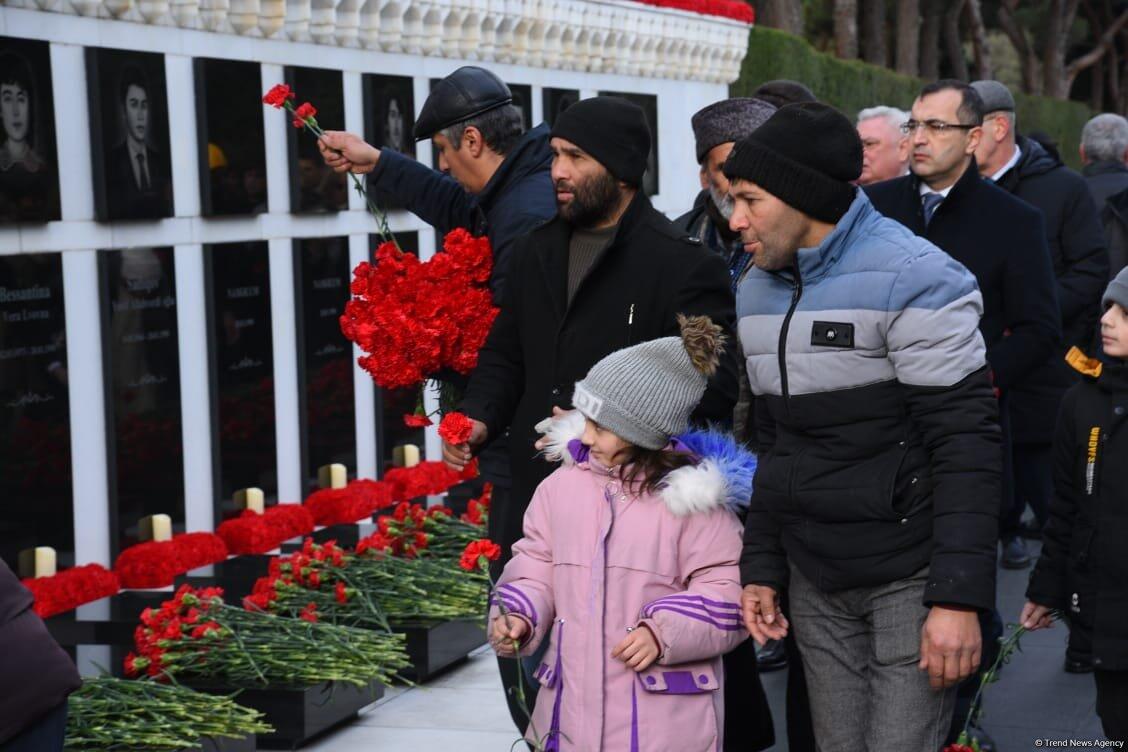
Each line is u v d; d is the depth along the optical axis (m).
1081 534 5.00
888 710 4.37
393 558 8.14
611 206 5.26
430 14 11.72
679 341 4.53
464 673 7.66
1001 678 7.75
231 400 9.90
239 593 8.48
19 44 8.08
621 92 15.56
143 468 9.12
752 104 6.30
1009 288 6.88
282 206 10.38
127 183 8.89
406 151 11.70
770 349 4.50
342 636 7.02
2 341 8.06
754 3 33.88
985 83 8.77
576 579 4.54
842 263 4.39
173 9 9.27
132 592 8.54
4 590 3.82
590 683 4.48
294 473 10.55
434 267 5.82
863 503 4.33
